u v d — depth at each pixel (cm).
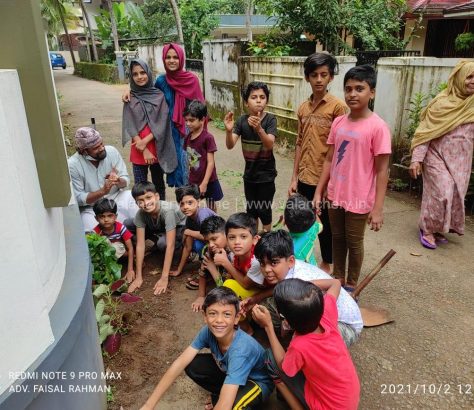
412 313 289
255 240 256
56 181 144
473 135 357
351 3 745
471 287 318
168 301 310
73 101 1304
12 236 116
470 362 245
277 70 694
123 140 408
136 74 392
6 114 118
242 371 192
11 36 128
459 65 350
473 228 416
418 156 370
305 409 202
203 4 1474
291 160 652
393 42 809
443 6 791
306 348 178
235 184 552
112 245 329
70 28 3284
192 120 362
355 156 266
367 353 253
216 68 946
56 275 158
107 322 266
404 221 431
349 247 287
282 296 179
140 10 2052
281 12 751
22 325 122
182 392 230
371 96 260
